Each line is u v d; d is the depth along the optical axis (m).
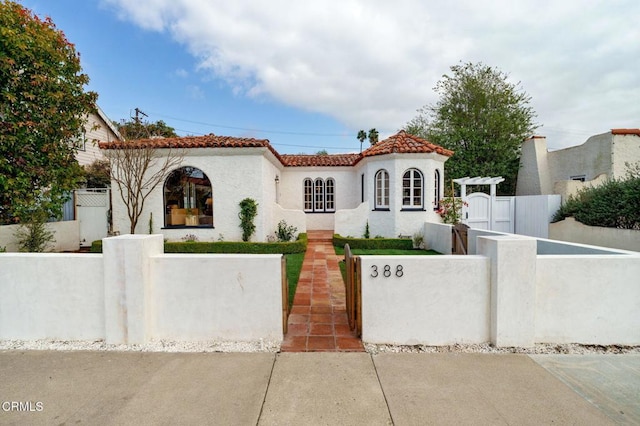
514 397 3.30
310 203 19.77
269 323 4.59
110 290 4.50
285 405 3.19
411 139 14.75
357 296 4.77
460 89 23.48
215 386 3.52
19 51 6.97
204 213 13.57
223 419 2.99
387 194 14.30
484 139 21.97
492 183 14.37
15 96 6.96
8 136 6.76
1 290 4.75
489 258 4.49
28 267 4.71
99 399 3.31
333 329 5.09
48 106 7.68
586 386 3.51
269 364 3.99
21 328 4.75
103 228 13.70
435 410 3.10
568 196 12.82
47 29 7.68
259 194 13.02
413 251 12.54
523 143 20.08
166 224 13.28
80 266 4.65
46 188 8.21
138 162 12.47
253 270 4.55
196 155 12.88
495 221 14.48
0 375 3.78
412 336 4.52
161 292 4.61
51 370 3.89
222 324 4.60
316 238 15.30
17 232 9.88
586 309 4.50
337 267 9.75
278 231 14.66
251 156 12.98
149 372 3.83
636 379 3.65
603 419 2.96
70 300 4.69
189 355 4.25
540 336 4.50
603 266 4.47
